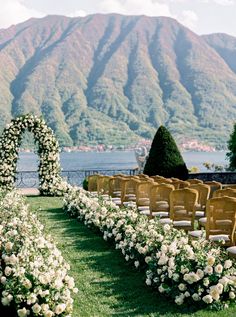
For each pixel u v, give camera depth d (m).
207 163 22.66
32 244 6.03
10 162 16.95
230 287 5.45
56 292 4.95
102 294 6.01
